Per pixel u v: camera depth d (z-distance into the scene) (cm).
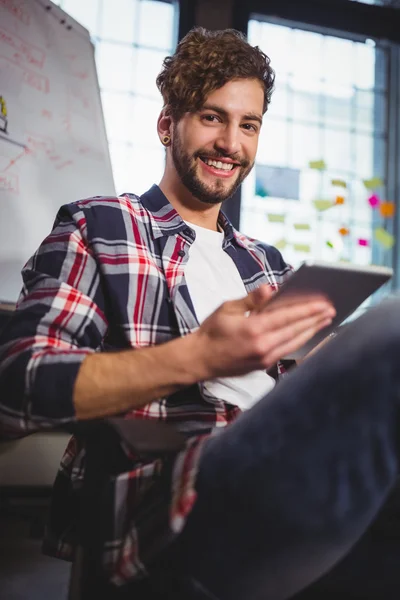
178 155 124
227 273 122
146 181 278
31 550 183
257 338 77
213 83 120
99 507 73
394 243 309
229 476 65
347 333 65
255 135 126
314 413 62
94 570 73
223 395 103
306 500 61
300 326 79
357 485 60
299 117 304
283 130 300
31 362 84
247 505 63
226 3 286
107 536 72
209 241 124
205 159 123
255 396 107
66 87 212
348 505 60
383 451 60
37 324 92
